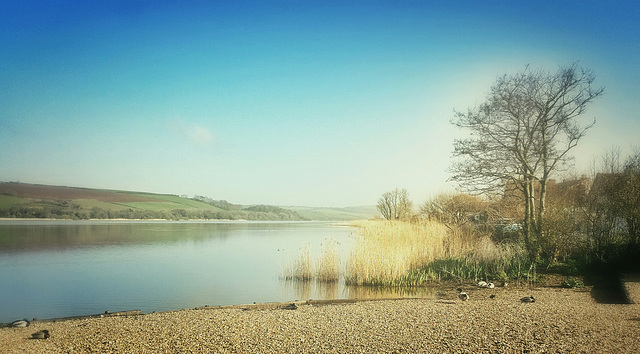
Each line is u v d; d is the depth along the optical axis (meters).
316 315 11.08
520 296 13.92
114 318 11.25
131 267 24.19
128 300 15.55
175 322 10.35
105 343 8.59
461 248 23.56
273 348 7.97
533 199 20.75
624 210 16.91
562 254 18.75
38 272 22.08
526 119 19.45
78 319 11.73
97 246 36.34
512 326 9.00
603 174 18.45
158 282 19.41
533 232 19.28
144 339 8.80
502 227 24.69
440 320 9.99
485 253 20.62
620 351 7.00
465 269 19.91
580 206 18.53
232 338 8.73
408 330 9.09
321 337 8.70
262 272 22.56
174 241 42.72
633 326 8.74
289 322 10.21
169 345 8.32
